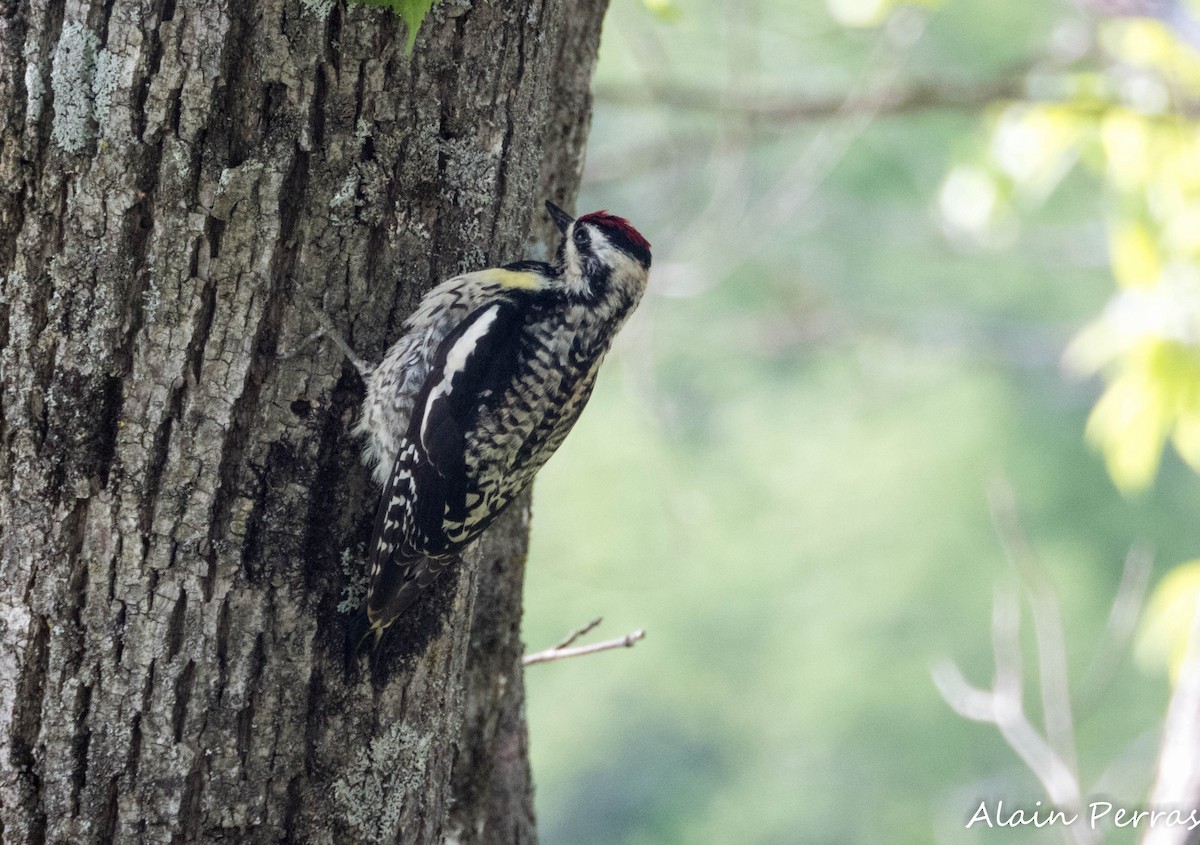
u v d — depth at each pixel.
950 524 26.20
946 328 25.72
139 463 5.69
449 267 6.44
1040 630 10.48
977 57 21.17
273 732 5.95
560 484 24.81
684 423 26.41
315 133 5.91
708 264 15.95
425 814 6.56
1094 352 12.68
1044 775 9.63
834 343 24.81
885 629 26.00
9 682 5.61
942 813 21.75
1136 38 14.38
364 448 6.38
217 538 5.83
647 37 15.63
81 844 5.64
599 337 8.18
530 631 25.41
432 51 6.18
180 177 5.65
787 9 17.30
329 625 6.16
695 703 26.25
